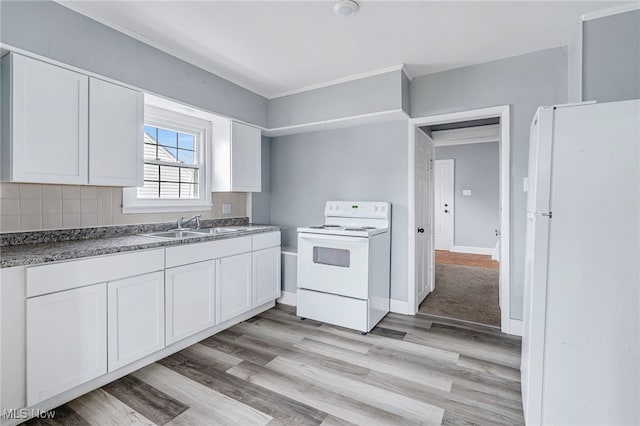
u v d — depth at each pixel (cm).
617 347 130
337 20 210
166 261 221
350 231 279
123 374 203
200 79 277
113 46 213
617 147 129
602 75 197
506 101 266
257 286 306
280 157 396
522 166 261
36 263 159
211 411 171
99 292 184
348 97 305
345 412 172
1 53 171
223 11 199
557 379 138
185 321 235
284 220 394
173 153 300
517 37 233
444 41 239
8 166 170
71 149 192
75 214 224
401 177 317
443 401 181
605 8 195
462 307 339
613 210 130
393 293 323
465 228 684
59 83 187
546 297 139
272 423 163
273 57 263
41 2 179
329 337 265
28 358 157
